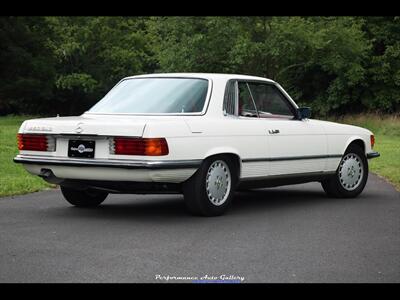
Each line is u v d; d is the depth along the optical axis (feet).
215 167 25.12
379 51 127.95
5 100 150.71
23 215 25.40
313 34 110.83
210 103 25.46
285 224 23.75
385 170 44.75
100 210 26.91
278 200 30.63
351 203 29.60
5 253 18.51
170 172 23.34
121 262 17.56
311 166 29.12
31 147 25.31
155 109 25.41
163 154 23.09
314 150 29.14
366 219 25.02
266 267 17.13
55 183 25.44
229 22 113.50
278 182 28.02
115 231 22.09
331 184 31.07
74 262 17.49
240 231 22.25
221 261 17.78
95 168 23.63
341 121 110.73
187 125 23.98
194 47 114.62
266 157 26.78
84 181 24.67
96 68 153.69
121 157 23.35
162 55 118.62
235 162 25.88
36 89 143.02
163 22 118.11
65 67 153.58
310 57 117.29
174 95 25.79
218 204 25.36
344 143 30.81
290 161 27.94
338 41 115.03
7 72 143.74
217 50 114.42
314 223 24.02
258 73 117.08
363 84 119.65
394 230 22.67
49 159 24.63
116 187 24.34
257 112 27.40
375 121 103.91
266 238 21.06
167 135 23.27
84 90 145.07
